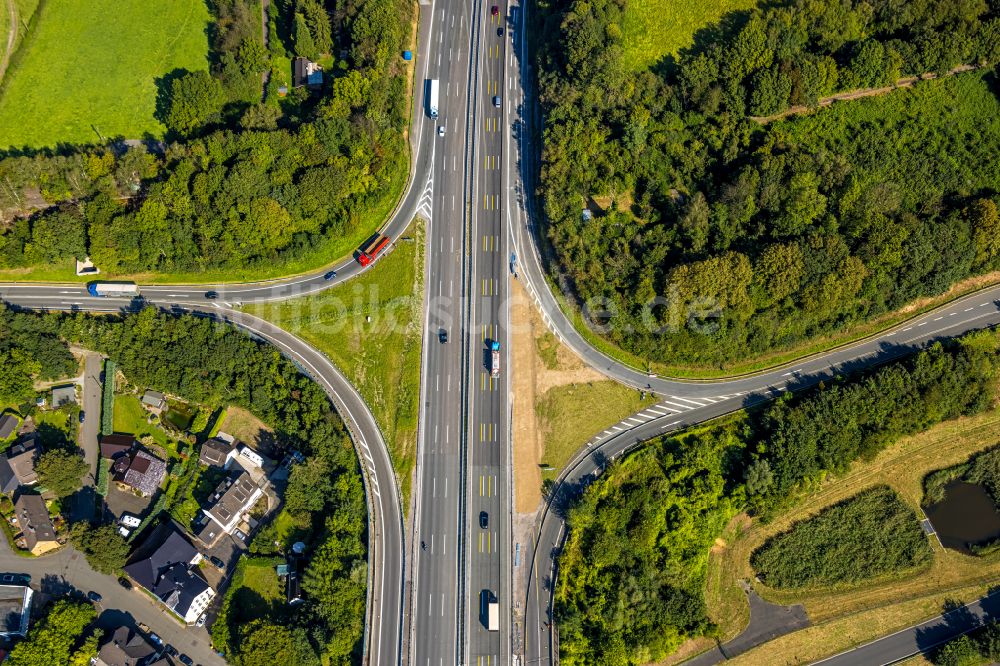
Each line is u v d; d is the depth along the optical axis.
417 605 131.75
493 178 158.12
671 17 153.75
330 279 152.88
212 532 134.75
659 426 142.25
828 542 139.00
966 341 142.88
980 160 145.00
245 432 145.12
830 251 136.25
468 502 137.50
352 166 150.00
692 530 135.38
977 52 146.75
